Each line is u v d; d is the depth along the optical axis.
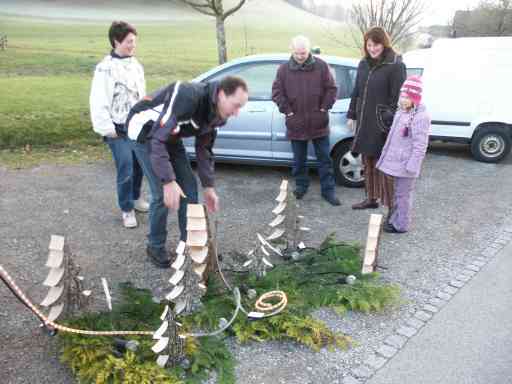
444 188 6.19
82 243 4.38
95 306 3.37
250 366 2.83
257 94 6.14
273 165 6.38
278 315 3.11
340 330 3.20
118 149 4.42
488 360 2.94
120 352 2.77
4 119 8.10
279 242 4.14
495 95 7.11
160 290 3.60
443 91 7.27
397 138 4.47
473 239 4.68
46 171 6.50
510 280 3.92
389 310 3.44
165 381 2.52
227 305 3.24
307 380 2.73
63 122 8.36
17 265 3.96
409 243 4.55
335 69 5.96
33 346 2.94
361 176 6.04
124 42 4.23
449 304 3.54
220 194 5.75
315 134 5.21
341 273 3.69
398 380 2.76
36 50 13.87
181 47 17.12
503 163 7.43
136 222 4.76
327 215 5.17
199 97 3.07
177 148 3.59
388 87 4.79
